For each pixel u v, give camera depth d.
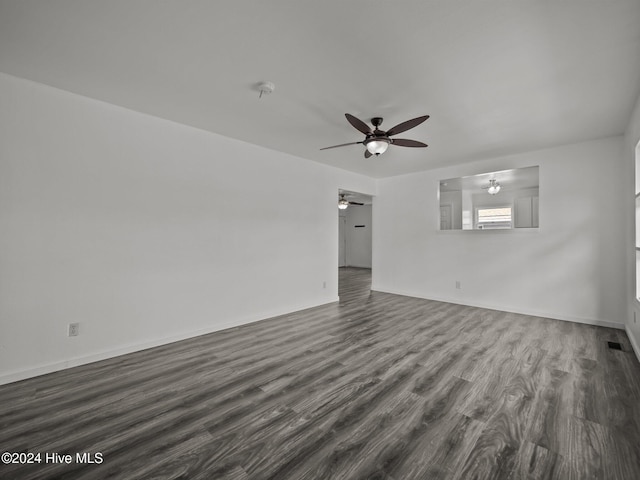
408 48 2.05
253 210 4.16
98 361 2.82
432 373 2.53
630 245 3.31
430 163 5.14
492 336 3.47
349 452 1.61
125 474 1.46
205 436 1.74
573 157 4.08
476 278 5.04
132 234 3.07
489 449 1.62
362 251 11.61
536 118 3.21
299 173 4.81
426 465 1.51
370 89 2.60
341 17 1.76
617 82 2.46
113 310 2.94
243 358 2.88
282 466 1.51
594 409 1.98
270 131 3.66
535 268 4.42
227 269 3.87
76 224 2.74
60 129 2.65
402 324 3.99
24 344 2.47
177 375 2.52
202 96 2.76
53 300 2.62
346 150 4.42
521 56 2.12
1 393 2.22
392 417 1.92
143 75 2.42
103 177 2.89
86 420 1.90
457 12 1.71
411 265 5.95
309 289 4.99
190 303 3.50
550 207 4.27
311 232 5.02
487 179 5.54
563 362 2.73
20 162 2.47
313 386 2.32
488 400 2.10
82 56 2.16
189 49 2.08
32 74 2.41
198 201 3.59
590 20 1.76
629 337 3.32
